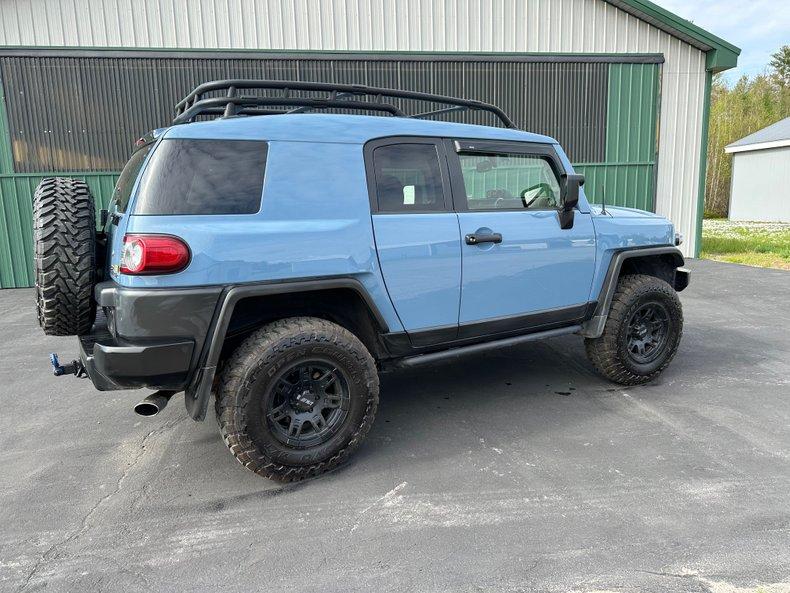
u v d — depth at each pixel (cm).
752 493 274
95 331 316
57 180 317
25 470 312
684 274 465
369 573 220
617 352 412
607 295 405
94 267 292
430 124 339
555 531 245
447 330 340
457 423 368
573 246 385
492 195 362
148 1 932
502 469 304
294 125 293
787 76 5250
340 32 1002
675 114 1132
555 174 395
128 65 934
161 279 254
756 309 707
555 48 1075
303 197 288
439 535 244
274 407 288
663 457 314
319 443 293
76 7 910
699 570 217
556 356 515
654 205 1155
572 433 349
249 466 279
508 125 434
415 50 1030
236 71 973
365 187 306
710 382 439
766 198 2502
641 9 1057
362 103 353
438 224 326
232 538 246
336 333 292
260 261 272
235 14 963
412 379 460
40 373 488
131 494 285
